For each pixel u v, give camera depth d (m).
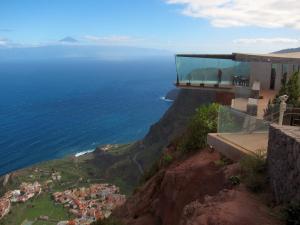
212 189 11.53
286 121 14.69
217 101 24.50
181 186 13.35
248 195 9.59
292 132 9.33
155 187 17.42
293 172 8.43
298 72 17.77
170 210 13.54
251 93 21.23
